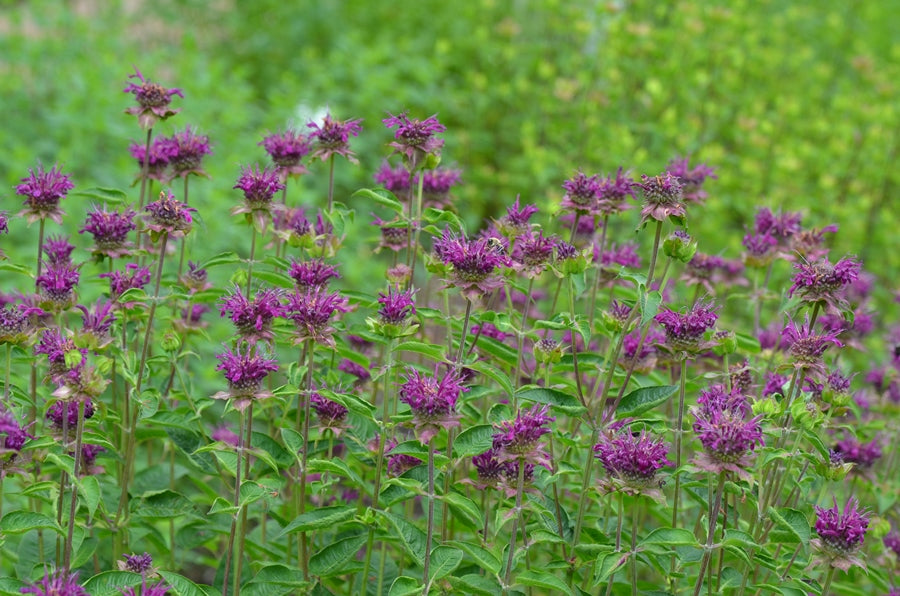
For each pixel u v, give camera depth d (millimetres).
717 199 3537
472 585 2135
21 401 2232
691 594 2277
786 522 2127
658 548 2146
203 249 3254
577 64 4020
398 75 5066
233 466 2139
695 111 3885
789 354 2197
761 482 2160
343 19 5734
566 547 2199
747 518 2391
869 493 2426
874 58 4723
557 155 3834
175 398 2322
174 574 2123
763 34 4602
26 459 2123
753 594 2250
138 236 2348
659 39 3820
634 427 2197
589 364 2266
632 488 2105
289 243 2285
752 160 3723
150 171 2361
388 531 2189
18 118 4273
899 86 4281
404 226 2311
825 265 2188
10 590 2098
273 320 2162
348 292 2256
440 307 2645
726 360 2211
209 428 2502
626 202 2311
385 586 2279
